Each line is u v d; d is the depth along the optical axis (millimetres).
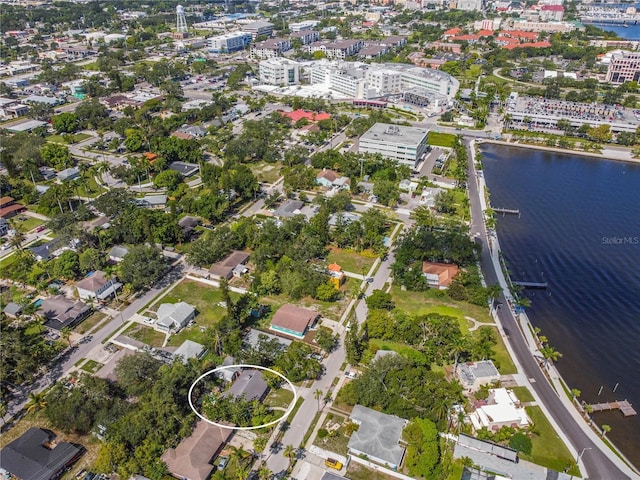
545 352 169250
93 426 144875
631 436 149500
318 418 151625
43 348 172375
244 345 175375
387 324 181500
